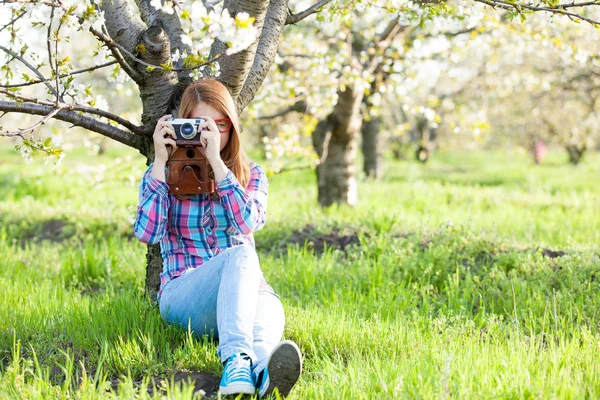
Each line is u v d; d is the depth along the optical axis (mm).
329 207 9336
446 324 3986
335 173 9484
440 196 12312
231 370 2795
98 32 3199
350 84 8391
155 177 3176
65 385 2783
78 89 3463
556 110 17281
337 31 9016
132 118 6980
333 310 4062
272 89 8195
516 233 7629
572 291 4492
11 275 5254
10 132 3152
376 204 10586
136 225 3180
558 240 7461
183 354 3164
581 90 12383
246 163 3408
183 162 3158
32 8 3051
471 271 5176
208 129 3139
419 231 6309
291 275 5176
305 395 2832
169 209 3264
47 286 4781
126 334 3477
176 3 3502
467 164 29250
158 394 2648
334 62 7711
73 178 12961
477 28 7219
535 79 11594
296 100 8500
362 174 16344
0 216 8609
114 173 8336
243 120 8484
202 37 3025
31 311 3957
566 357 3154
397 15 4605
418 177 19344
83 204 10359
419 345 3441
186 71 3846
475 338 3576
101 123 3715
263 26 4215
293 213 8680
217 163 3139
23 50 3352
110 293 4855
